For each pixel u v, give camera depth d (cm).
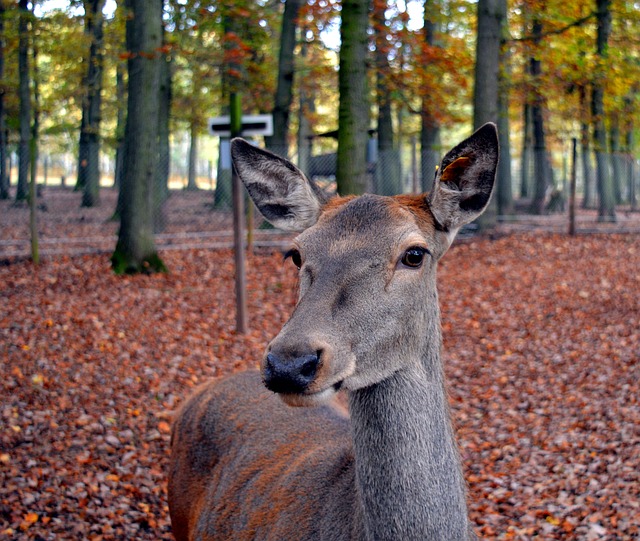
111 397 707
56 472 565
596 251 1438
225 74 1911
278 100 1730
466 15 1858
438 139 2112
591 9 1842
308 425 333
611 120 2164
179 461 382
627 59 1925
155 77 1202
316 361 227
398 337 253
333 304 244
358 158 1073
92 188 2411
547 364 812
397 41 1457
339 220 264
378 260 252
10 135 3053
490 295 1095
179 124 3656
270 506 300
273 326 952
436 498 256
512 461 596
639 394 708
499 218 1917
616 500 527
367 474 258
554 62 1800
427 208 278
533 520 507
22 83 2327
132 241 1195
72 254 1319
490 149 273
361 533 257
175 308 1000
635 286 1117
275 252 1395
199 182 5409
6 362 762
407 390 258
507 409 702
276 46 2427
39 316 925
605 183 1925
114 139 2941
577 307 1014
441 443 262
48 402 682
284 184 293
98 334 870
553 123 2614
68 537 487
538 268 1274
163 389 736
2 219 2009
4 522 497
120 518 514
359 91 1068
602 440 621
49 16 2092
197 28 1714
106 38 2220
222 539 321
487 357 846
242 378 393
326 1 1450
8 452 588
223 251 1408
